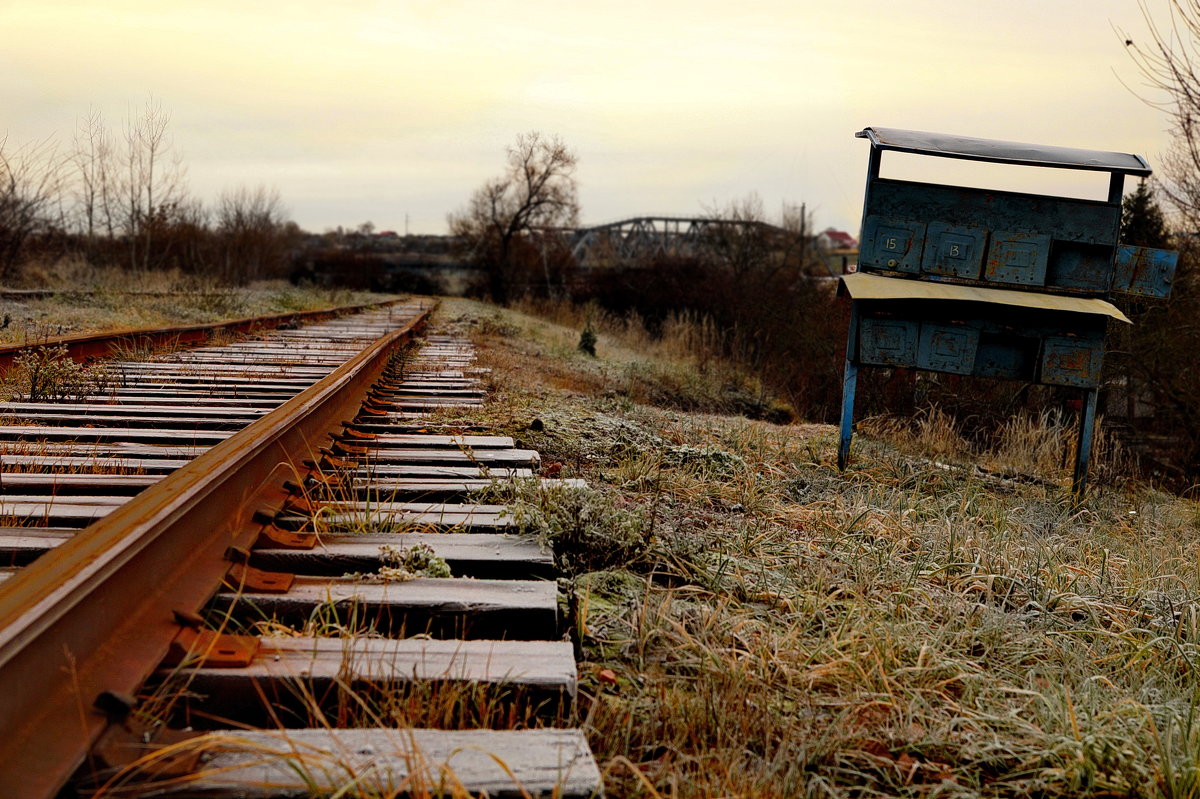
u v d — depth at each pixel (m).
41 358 7.28
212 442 5.69
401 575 3.21
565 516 4.03
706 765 2.44
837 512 5.64
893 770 2.61
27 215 24.84
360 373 7.73
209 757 2.03
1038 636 3.82
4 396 6.95
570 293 44.28
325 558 3.36
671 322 24.47
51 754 1.86
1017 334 7.75
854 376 7.86
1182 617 4.16
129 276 29.23
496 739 2.21
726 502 5.80
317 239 99.75
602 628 3.30
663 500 5.42
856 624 3.49
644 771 2.40
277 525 3.73
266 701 2.22
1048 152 7.77
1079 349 7.73
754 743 2.63
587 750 2.19
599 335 25.80
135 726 2.05
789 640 3.26
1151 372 14.48
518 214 54.97
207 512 3.19
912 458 8.92
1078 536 6.38
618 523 4.17
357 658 2.54
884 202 7.91
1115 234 7.78
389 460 5.41
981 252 7.82
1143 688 3.31
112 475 4.56
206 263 45.53
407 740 2.16
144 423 6.20
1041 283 7.79
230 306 20.41
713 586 3.87
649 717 2.67
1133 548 6.23
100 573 2.28
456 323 22.83
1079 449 7.92
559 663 2.61
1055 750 2.69
